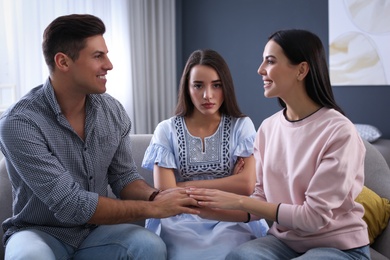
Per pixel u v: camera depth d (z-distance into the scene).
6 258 1.46
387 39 3.24
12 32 2.92
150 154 1.93
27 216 1.63
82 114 1.70
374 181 2.03
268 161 1.61
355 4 3.33
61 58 1.58
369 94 3.40
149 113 3.96
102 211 1.54
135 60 3.85
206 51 1.90
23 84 2.99
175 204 1.60
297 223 1.42
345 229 1.45
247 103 3.95
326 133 1.44
